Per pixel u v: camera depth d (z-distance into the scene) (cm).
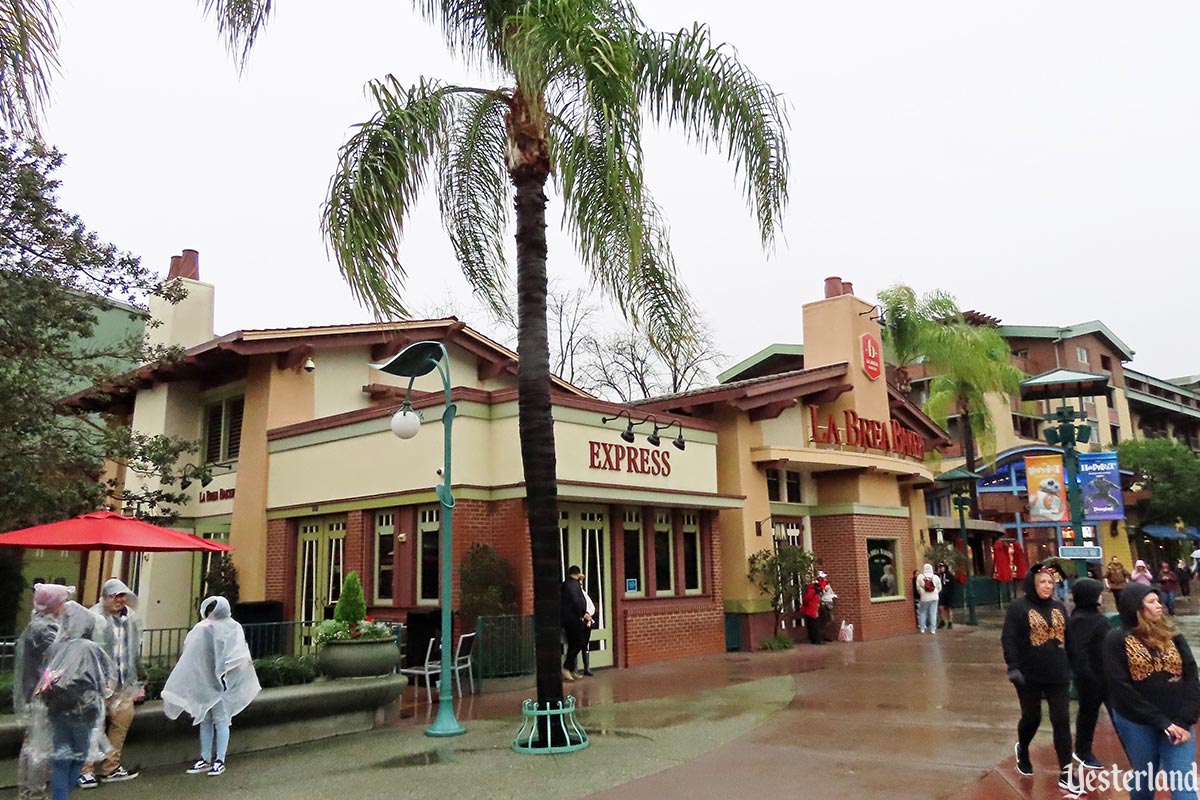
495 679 1273
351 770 796
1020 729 719
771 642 1791
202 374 1888
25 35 609
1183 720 541
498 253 1074
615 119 796
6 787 738
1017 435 4616
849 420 2098
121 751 803
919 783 704
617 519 1561
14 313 1353
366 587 1476
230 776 783
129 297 1509
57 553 2108
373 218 871
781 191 924
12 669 870
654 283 945
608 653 1514
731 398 1802
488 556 1340
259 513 1664
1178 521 4462
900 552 2180
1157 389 6156
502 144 1088
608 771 767
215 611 823
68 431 1644
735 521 1825
